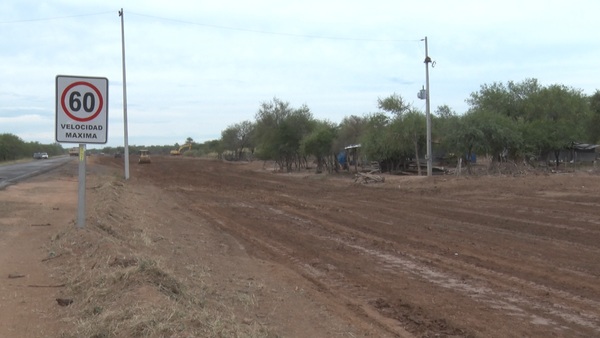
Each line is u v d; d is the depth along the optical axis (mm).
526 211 21438
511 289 9742
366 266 11836
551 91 49562
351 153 62406
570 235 15703
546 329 7527
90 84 10914
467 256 12789
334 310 8328
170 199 27812
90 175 43875
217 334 5914
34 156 120562
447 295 9367
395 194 31141
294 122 65125
